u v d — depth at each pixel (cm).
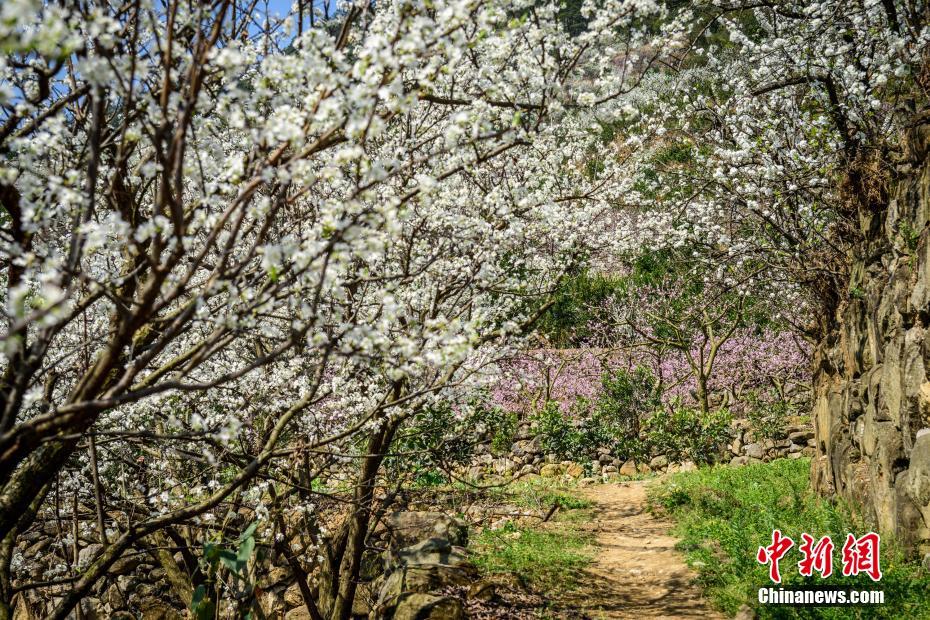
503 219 560
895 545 680
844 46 788
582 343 2139
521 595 756
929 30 675
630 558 934
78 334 553
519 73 430
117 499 664
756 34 1013
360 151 277
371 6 420
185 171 295
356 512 664
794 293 1179
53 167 388
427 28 286
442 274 566
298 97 379
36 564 823
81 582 432
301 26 371
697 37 800
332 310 446
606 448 1689
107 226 262
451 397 552
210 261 566
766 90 902
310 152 294
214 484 571
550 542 989
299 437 595
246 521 705
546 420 1506
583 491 1474
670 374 2080
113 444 582
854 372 896
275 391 585
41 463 369
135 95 301
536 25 425
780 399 1908
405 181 525
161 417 573
